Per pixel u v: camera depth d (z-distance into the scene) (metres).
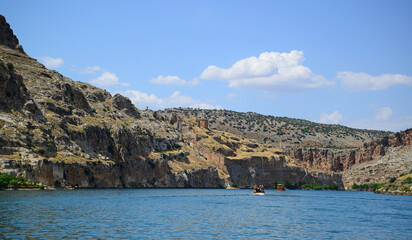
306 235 88.00
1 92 199.12
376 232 95.50
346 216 126.44
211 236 82.12
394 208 159.88
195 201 164.12
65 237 74.50
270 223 104.19
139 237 77.75
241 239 80.50
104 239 74.69
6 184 160.88
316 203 182.88
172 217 107.19
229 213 123.12
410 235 92.75
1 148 173.38
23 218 91.19
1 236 72.69
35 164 178.12
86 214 103.94
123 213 110.81
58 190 181.62
